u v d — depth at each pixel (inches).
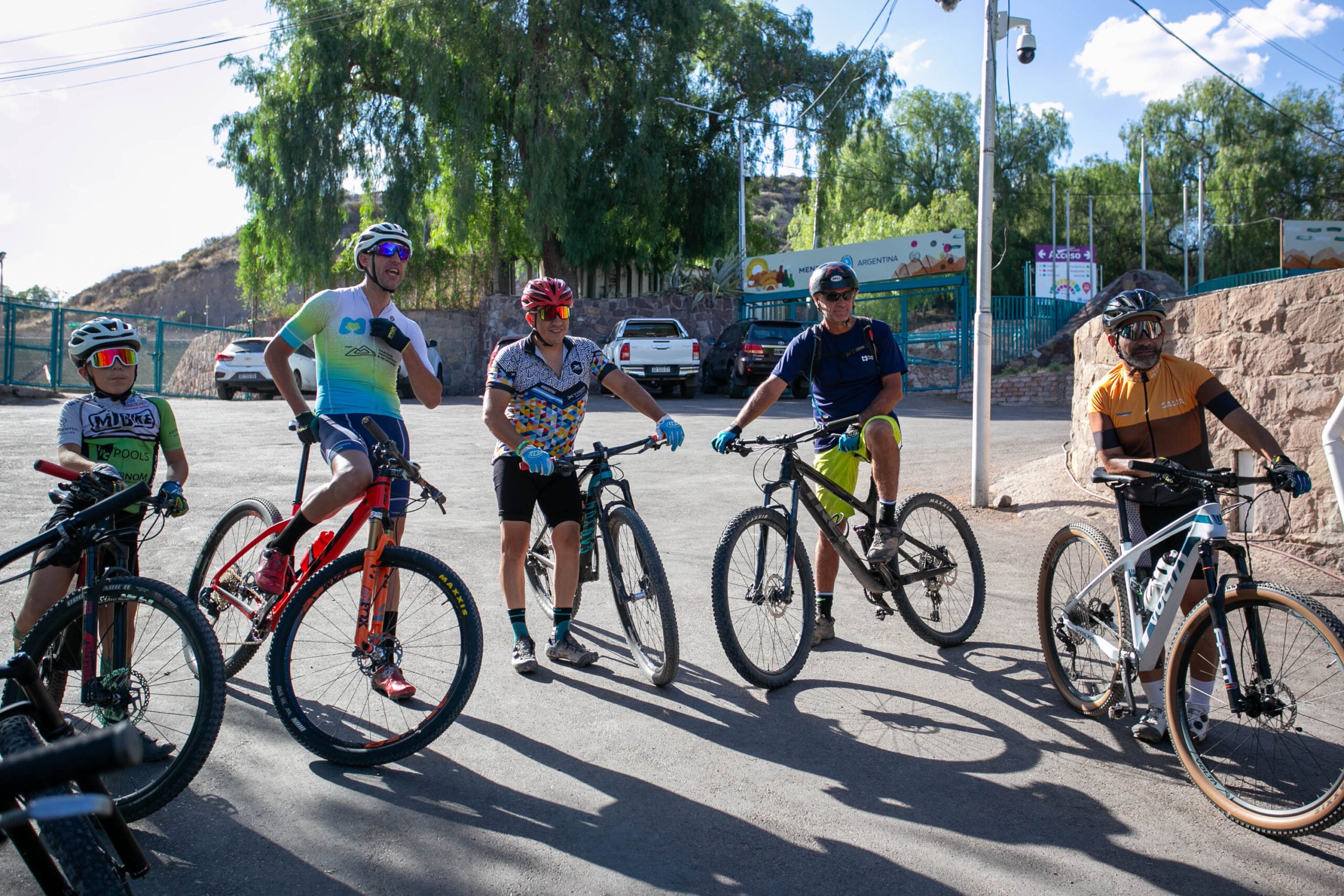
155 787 108.5
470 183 909.8
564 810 116.0
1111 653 141.7
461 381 942.4
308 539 256.2
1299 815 108.5
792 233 1611.7
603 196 1012.5
